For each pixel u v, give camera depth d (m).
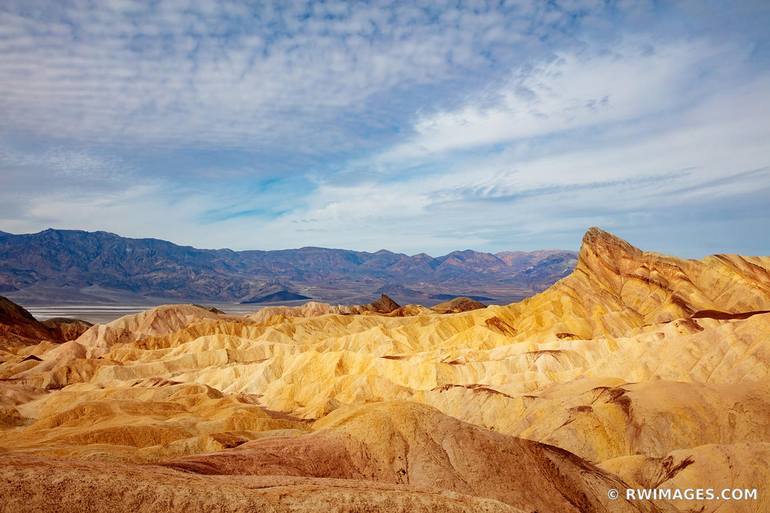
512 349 113.38
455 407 87.94
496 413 82.88
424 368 107.75
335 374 115.31
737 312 140.62
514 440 50.84
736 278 150.00
